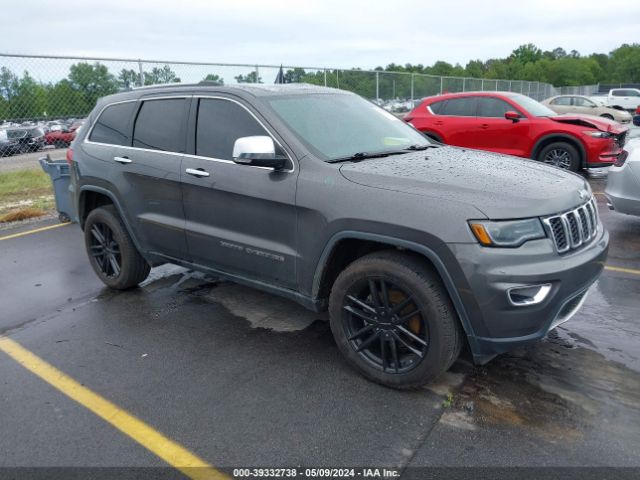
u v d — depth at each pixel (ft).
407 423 9.35
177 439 9.18
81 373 11.50
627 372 10.70
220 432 9.32
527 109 33.04
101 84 35.40
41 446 9.12
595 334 12.37
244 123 12.19
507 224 9.00
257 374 11.17
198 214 13.03
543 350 11.68
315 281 11.07
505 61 344.28
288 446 8.88
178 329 13.48
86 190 15.88
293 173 11.12
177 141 13.48
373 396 10.22
